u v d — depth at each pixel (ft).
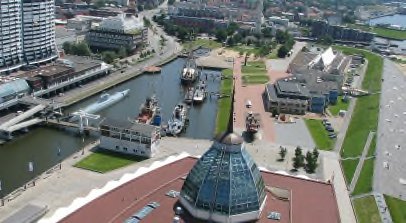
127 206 558.97
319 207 604.49
